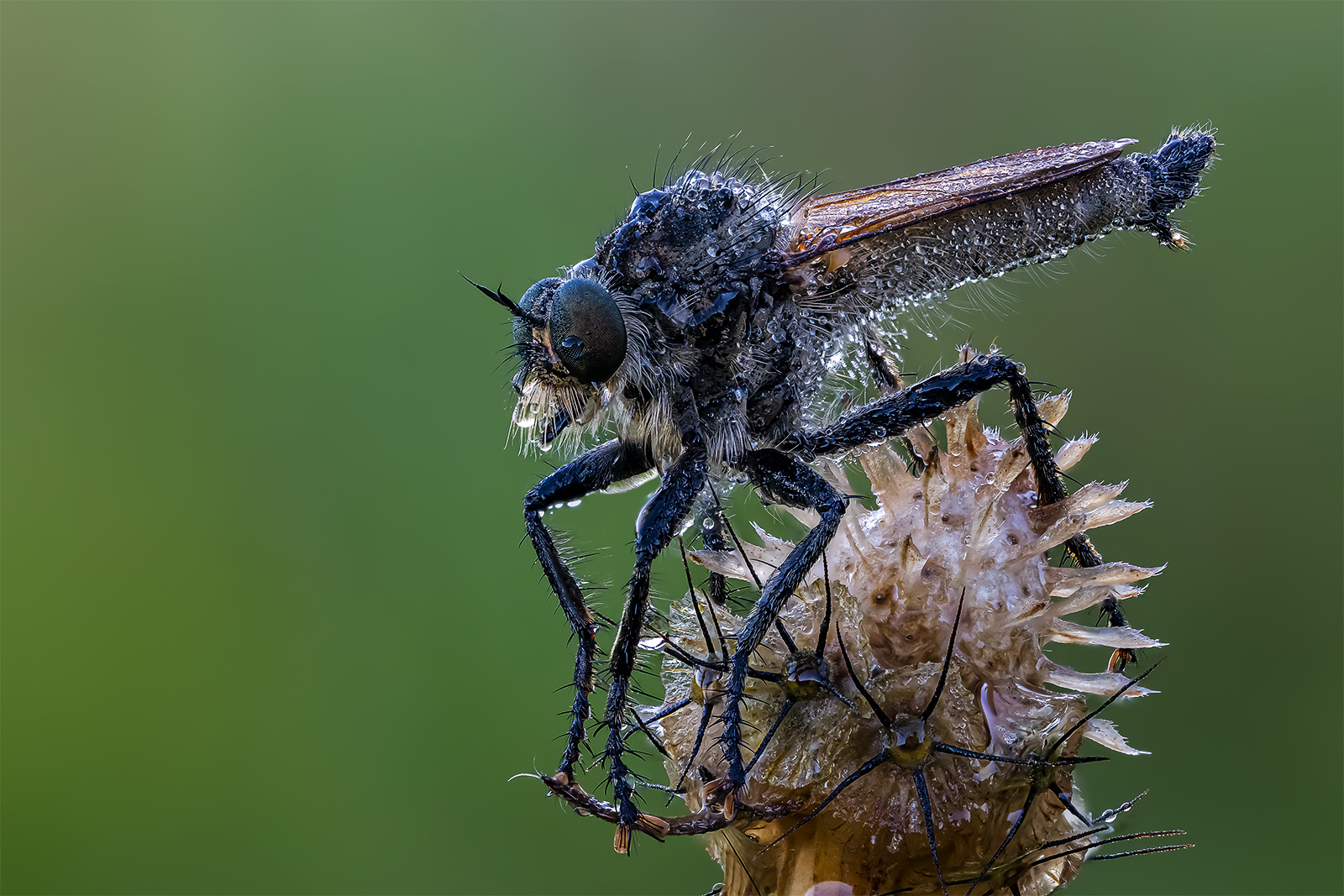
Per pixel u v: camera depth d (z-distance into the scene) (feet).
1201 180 0.47
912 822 0.42
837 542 0.43
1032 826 0.42
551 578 0.45
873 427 0.45
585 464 0.46
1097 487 0.43
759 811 0.42
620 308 0.45
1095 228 0.47
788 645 0.42
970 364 0.45
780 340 0.45
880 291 0.46
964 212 0.46
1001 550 0.43
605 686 0.44
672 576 0.45
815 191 0.46
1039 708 0.42
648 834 0.43
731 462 0.45
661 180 0.46
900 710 0.42
